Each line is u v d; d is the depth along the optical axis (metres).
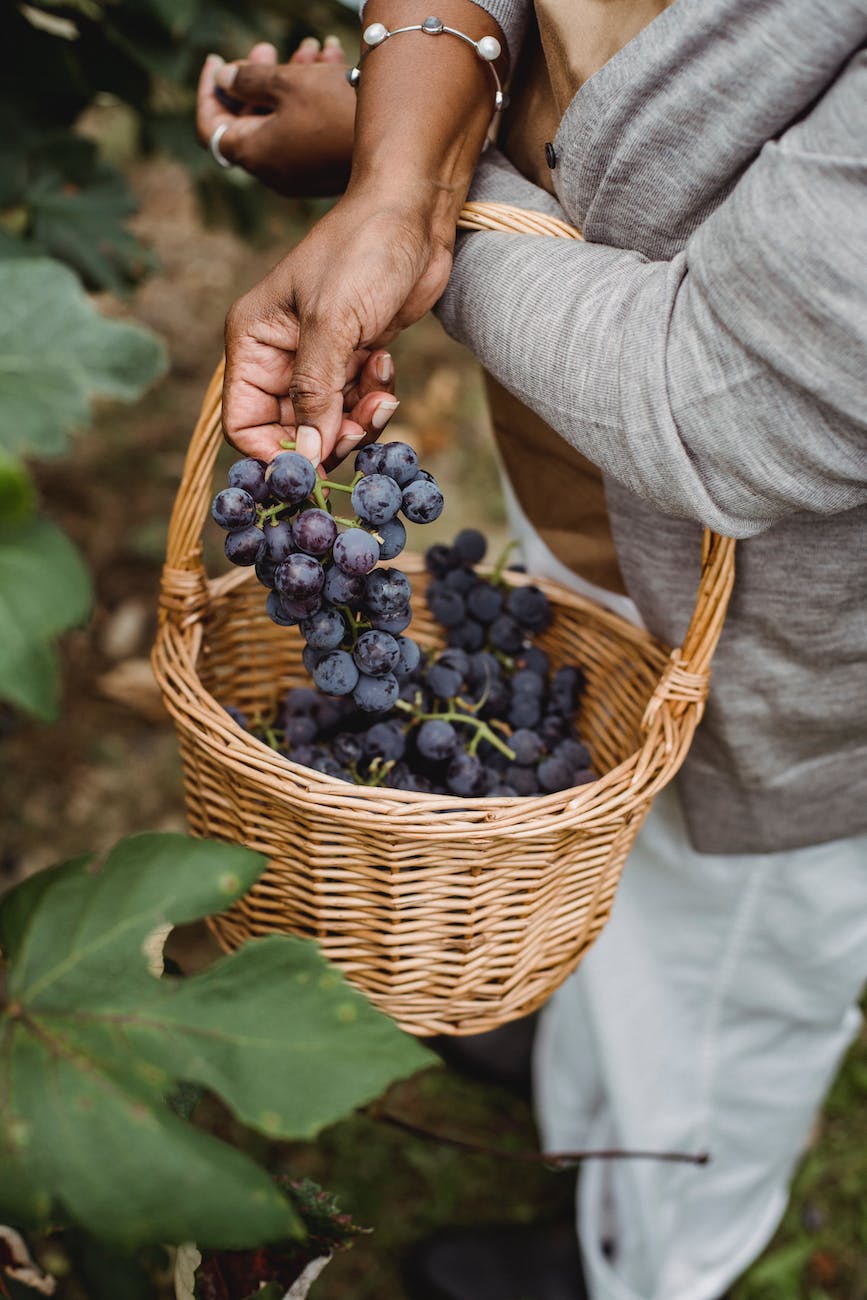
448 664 1.16
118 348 0.60
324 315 0.86
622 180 0.90
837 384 0.75
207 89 1.29
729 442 0.82
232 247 3.61
